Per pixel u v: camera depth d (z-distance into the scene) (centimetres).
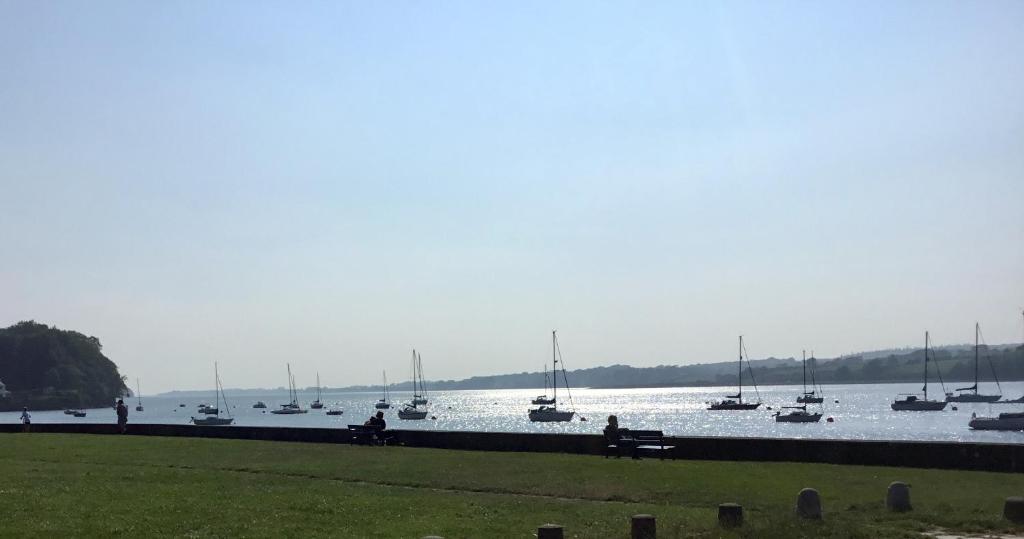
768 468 2419
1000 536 1549
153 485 2239
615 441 2845
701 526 1647
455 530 1625
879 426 12069
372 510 1853
